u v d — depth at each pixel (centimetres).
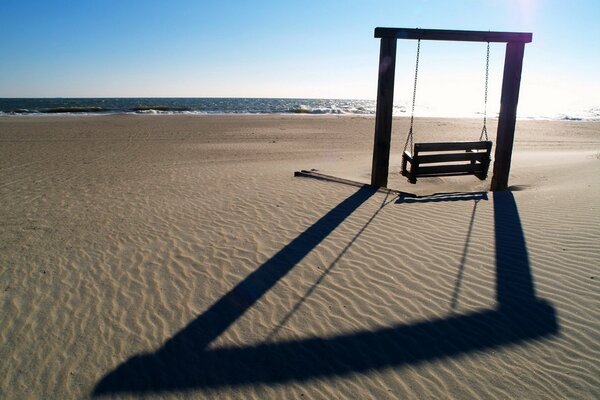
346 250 649
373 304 500
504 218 756
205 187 1087
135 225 787
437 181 1236
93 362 412
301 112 6034
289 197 955
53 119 3603
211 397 365
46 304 514
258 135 2614
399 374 388
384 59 948
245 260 624
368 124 3572
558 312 464
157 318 482
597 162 1269
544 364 393
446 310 481
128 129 2803
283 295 525
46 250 673
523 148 2198
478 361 401
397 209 842
